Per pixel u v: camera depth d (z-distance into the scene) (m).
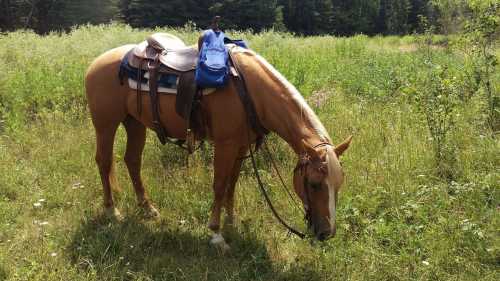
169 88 4.00
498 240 3.75
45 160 5.70
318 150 3.23
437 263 3.61
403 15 57.16
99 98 4.40
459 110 6.02
